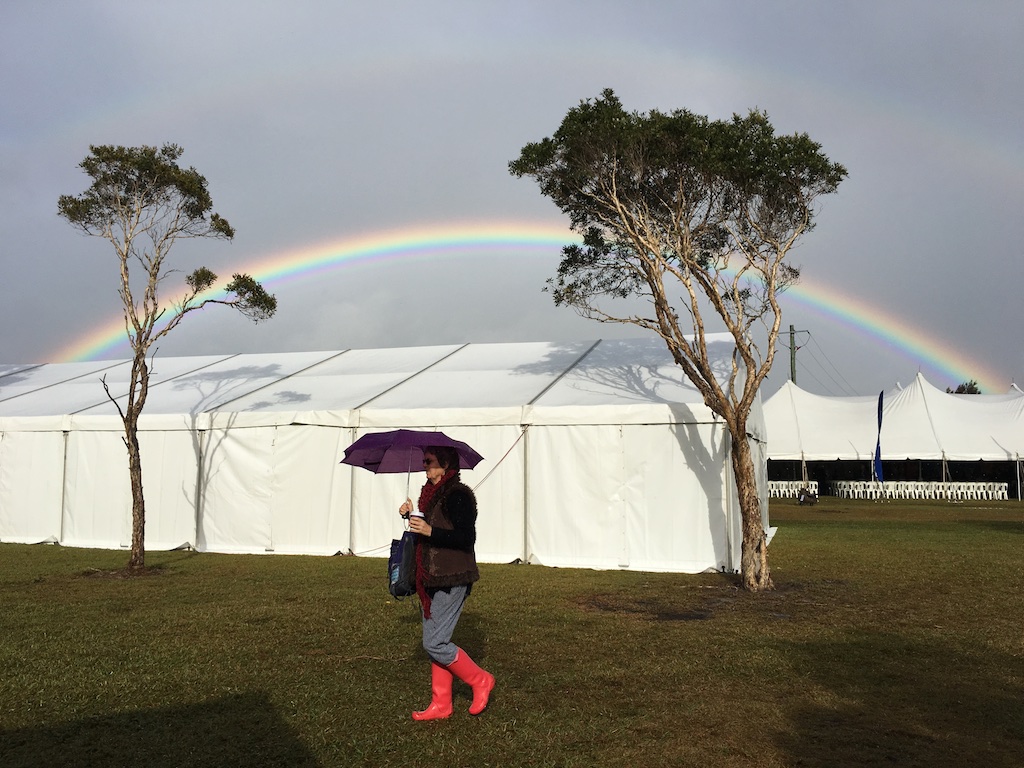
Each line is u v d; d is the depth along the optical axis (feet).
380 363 68.39
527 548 46.96
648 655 23.84
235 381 65.51
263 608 31.50
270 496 52.26
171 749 15.87
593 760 15.42
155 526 54.19
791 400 134.41
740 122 38.88
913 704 19.01
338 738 16.48
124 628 27.50
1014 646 24.93
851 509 101.40
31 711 18.13
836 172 37.91
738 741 16.44
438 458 17.90
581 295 44.37
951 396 127.75
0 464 57.93
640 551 44.70
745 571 36.78
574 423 46.75
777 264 38.32
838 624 28.76
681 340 39.40
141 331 42.73
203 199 43.75
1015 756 15.69
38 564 45.57
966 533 65.16
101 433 55.77
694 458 44.29
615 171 40.19
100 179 42.04
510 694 19.69
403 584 17.35
